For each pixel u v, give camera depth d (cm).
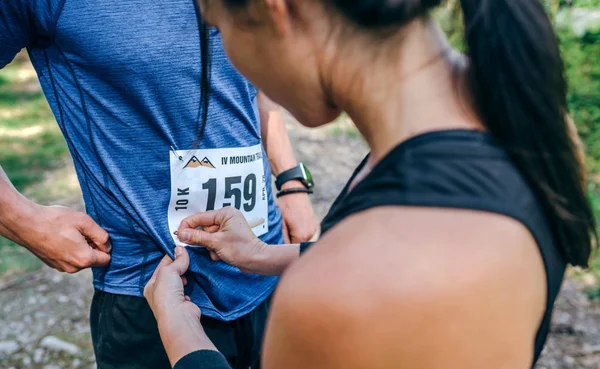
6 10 145
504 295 66
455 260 65
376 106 75
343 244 68
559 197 74
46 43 153
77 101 157
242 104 170
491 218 68
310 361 68
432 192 68
